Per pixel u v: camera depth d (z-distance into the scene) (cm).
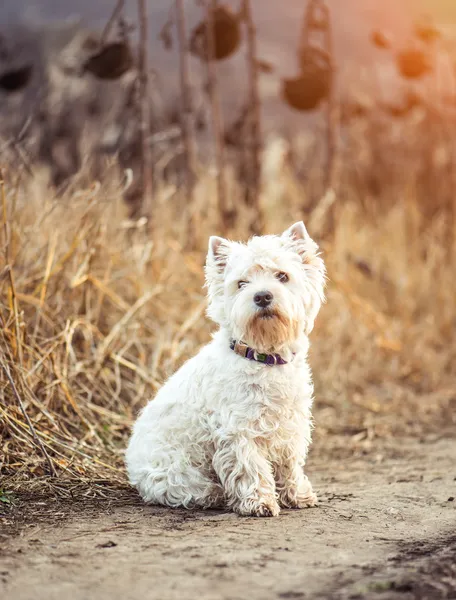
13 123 1041
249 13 950
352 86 1326
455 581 354
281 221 984
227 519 452
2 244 639
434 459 625
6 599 333
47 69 1171
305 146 1288
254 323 454
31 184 747
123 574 359
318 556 386
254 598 333
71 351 629
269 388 462
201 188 939
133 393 671
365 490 528
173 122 1087
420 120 1335
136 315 715
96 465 547
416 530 433
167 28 900
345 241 1030
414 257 1134
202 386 472
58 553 388
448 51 1265
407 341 998
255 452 465
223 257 491
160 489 479
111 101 1108
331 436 716
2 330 573
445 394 887
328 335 912
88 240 684
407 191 1222
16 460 530
